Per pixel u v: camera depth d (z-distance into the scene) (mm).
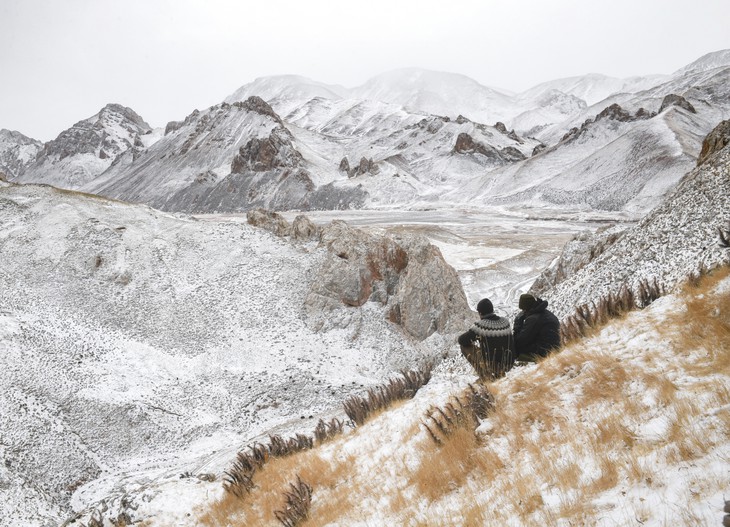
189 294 44969
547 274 41500
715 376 5137
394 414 9578
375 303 44594
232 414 32906
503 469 5699
